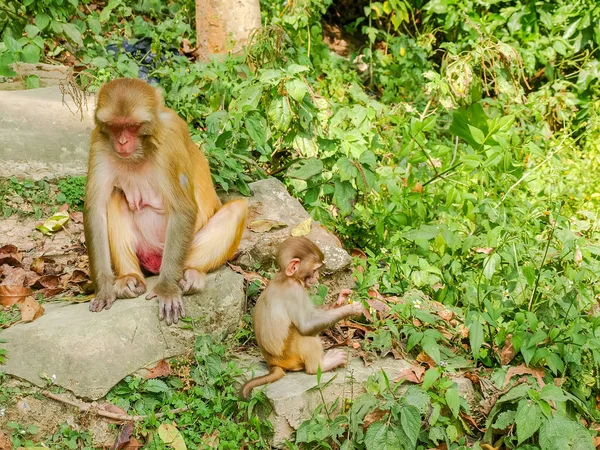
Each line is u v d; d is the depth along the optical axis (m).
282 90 7.18
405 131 7.46
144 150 5.25
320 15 11.44
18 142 6.96
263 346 5.07
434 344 5.28
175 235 5.37
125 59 8.98
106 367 4.88
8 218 6.60
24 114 7.34
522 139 9.68
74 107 7.68
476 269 6.56
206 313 5.36
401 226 6.87
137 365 4.99
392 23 12.32
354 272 6.16
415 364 5.39
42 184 6.83
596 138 9.70
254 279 5.97
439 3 11.39
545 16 11.03
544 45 10.86
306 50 10.36
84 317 5.14
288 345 5.03
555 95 10.34
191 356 5.21
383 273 6.30
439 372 5.06
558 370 5.41
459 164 7.09
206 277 5.56
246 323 5.66
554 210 6.68
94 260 5.36
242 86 7.99
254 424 4.82
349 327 5.78
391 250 6.66
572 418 5.18
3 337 4.97
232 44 9.50
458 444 5.05
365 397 4.91
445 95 9.34
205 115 8.23
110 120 5.04
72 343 4.90
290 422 4.79
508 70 10.16
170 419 4.88
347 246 6.97
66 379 4.82
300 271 5.01
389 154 8.18
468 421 5.19
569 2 11.22
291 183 7.31
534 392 4.95
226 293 5.46
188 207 5.42
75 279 6.04
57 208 6.79
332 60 10.80
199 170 5.75
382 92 10.86
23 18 9.35
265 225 6.32
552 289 5.97
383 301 5.87
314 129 7.34
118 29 10.25
